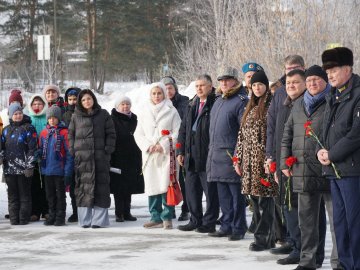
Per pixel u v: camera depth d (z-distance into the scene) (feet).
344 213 23.41
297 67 28.22
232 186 32.09
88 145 37.11
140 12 175.83
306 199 25.05
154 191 36.22
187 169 35.01
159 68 173.47
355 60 81.30
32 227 37.37
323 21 83.20
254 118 29.43
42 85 157.99
